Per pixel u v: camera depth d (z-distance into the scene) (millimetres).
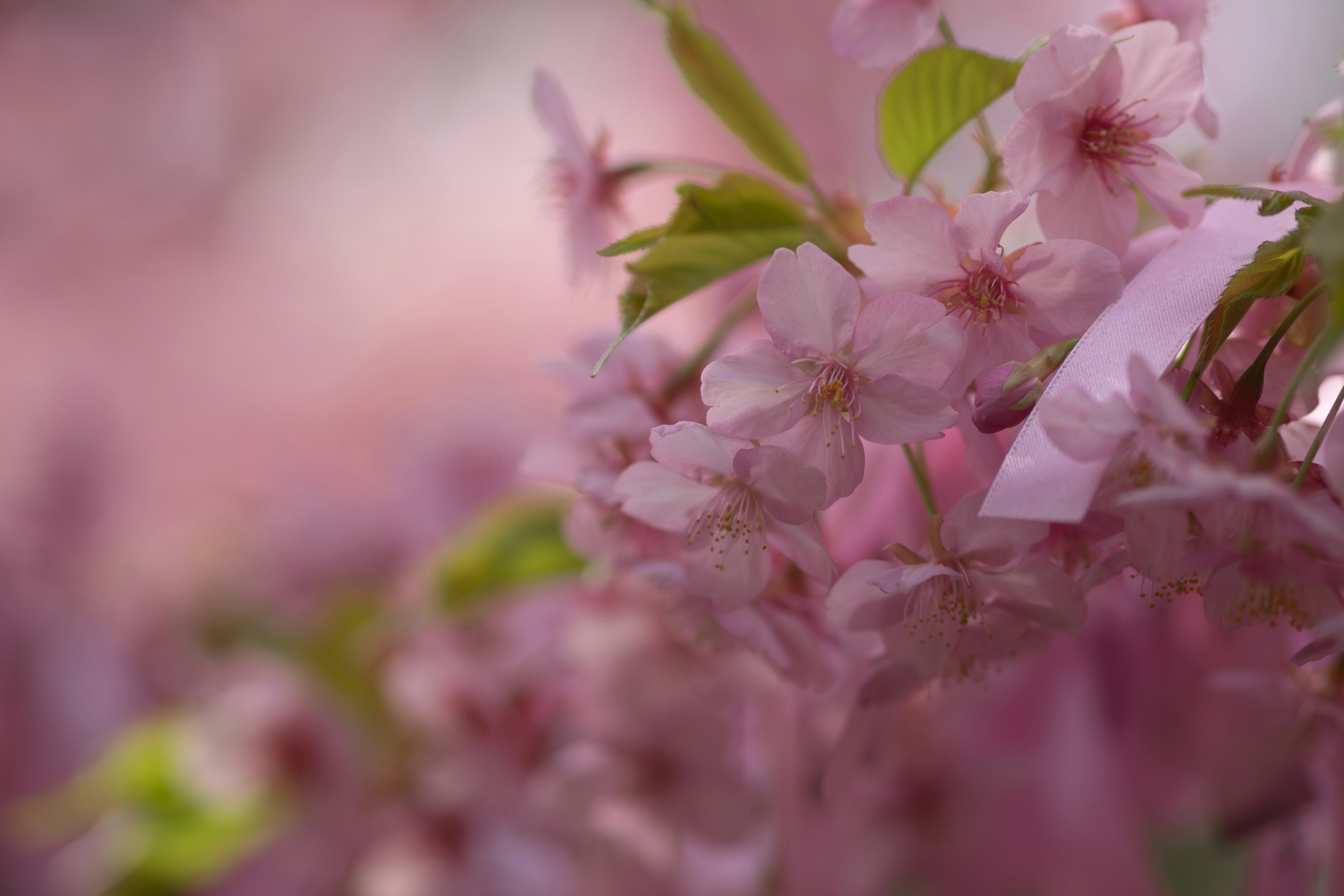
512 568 506
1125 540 376
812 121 1537
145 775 543
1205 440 364
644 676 474
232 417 1416
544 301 1560
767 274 378
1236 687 423
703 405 427
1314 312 389
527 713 500
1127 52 384
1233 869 500
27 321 1417
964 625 390
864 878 488
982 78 409
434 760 515
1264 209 376
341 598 606
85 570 776
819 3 1562
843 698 442
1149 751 486
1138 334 374
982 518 378
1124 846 484
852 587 390
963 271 383
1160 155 385
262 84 1608
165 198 1543
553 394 1403
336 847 547
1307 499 358
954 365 379
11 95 1489
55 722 688
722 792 474
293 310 1548
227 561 715
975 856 492
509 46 1630
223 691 575
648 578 407
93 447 822
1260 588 377
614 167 450
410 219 1607
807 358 381
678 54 432
